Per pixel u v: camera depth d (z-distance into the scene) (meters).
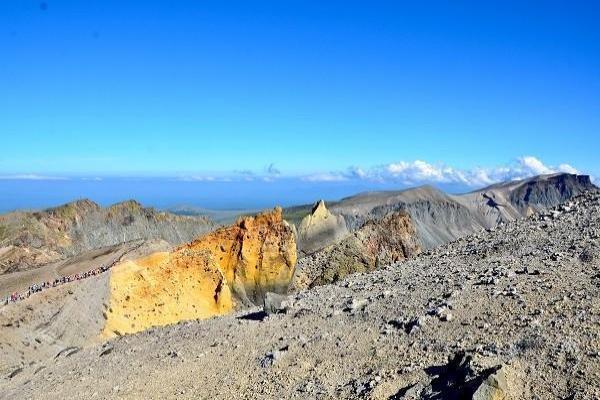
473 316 20.86
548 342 16.80
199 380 23.17
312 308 28.78
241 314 33.56
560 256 25.58
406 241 107.56
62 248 136.62
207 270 70.19
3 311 50.69
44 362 36.00
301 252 134.62
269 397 19.64
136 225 158.62
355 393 17.72
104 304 57.16
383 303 26.14
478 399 14.44
